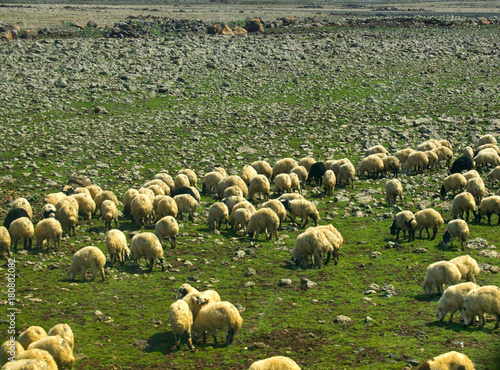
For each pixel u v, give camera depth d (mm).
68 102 49562
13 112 46344
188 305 16328
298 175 32875
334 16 117625
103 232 25500
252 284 19938
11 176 33438
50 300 18516
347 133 44781
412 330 16281
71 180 31578
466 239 23797
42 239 23172
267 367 12945
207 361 14945
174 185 31734
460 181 30219
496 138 42312
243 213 25281
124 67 59875
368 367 14328
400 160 37188
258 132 44625
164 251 23375
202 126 45625
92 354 15273
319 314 17625
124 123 45750
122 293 19250
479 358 14414
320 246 21359
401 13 128750
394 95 54719
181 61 62781
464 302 16250
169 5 154000
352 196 31406
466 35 80750
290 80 58781
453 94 54875
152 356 15219
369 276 20656
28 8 127375
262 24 89375
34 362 12844
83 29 81625
